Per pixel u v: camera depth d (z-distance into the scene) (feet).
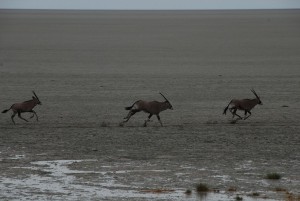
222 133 249.96
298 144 229.66
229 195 159.84
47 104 325.62
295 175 182.50
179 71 492.54
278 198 157.17
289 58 598.75
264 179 177.17
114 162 197.98
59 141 231.30
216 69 507.30
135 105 273.75
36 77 445.37
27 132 248.52
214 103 334.44
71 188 165.58
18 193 159.63
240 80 436.76
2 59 573.33
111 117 288.10
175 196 158.51
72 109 310.45
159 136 242.37
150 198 156.04
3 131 249.96
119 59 589.32
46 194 159.12
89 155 208.33
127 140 234.17
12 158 202.69
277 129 260.21
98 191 162.81
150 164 195.62
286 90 387.34
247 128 261.85
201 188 164.76
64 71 487.20
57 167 190.29
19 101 335.67
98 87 395.96
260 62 563.07
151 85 408.26
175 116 292.40
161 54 643.45
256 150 218.59
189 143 229.86
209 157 206.59
